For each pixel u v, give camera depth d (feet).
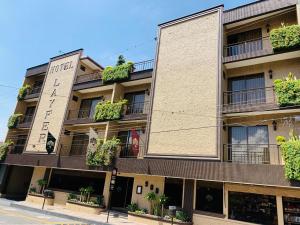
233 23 49.96
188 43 53.21
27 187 88.84
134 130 53.67
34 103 88.89
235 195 41.37
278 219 36.70
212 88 46.26
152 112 52.29
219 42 48.80
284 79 41.04
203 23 52.90
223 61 47.21
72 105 73.31
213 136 43.14
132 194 52.85
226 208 40.98
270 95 43.80
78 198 61.05
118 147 56.44
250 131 43.91
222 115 44.16
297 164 32.42
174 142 47.09
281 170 34.45
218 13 51.52
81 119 66.59
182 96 49.47
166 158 46.75
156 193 49.67
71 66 78.84
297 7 43.16
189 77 50.06
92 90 71.51
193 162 42.70
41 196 67.62
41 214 53.42
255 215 38.78
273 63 45.65
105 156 54.75
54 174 72.64
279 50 41.98
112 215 52.90
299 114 40.40
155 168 46.62
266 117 42.88
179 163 44.16
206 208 43.37
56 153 67.67
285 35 41.63
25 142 81.15
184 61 52.13
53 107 76.28
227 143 45.14
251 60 45.32
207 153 42.68
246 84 47.55
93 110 71.97
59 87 78.07
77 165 60.03
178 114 48.65
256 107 41.45
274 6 45.73
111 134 60.44
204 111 45.70
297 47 40.60
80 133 70.59
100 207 55.52
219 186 43.32
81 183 66.13
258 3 47.80
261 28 49.52
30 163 71.41
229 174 38.47
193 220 43.24
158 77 54.49
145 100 61.31
